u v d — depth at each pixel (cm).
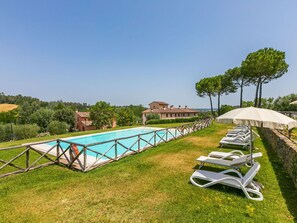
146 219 300
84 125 3591
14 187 423
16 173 518
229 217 299
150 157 688
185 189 408
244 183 374
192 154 727
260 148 808
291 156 471
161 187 420
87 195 384
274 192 391
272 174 495
